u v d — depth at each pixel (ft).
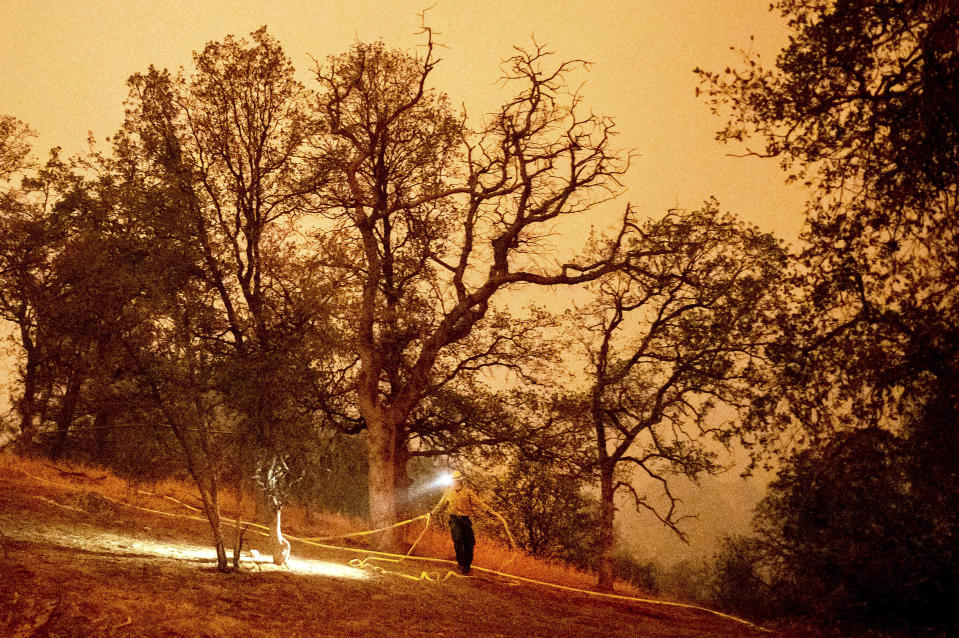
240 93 58.23
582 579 58.39
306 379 53.01
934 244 25.48
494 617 28.71
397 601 27.91
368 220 58.85
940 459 25.59
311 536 47.65
